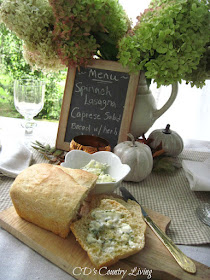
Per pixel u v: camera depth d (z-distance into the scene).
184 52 0.93
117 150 1.01
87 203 0.78
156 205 0.89
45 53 1.03
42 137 1.29
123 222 0.69
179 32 0.93
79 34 0.98
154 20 0.92
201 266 0.63
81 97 1.17
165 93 1.76
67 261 0.61
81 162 0.93
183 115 1.85
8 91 2.28
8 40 2.12
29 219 0.71
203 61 1.03
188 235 0.76
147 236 0.70
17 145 1.05
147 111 1.15
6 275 0.59
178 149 1.18
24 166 0.98
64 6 0.91
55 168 0.76
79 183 0.73
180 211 0.87
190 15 0.90
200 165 1.03
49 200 0.67
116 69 1.11
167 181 1.05
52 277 0.60
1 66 2.21
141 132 1.20
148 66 0.95
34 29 0.99
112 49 1.12
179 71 0.95
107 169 0.94
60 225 0.66
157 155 1.12
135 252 0.63
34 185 0.70
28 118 1.28
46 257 0.65
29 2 0.96
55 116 2.38
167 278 0.61
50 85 2.27
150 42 0.92
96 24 1.00
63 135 1.19
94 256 0.60
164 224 0.75
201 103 1.81
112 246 0.63
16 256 0.65
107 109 1.15
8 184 0.90
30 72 2.25
